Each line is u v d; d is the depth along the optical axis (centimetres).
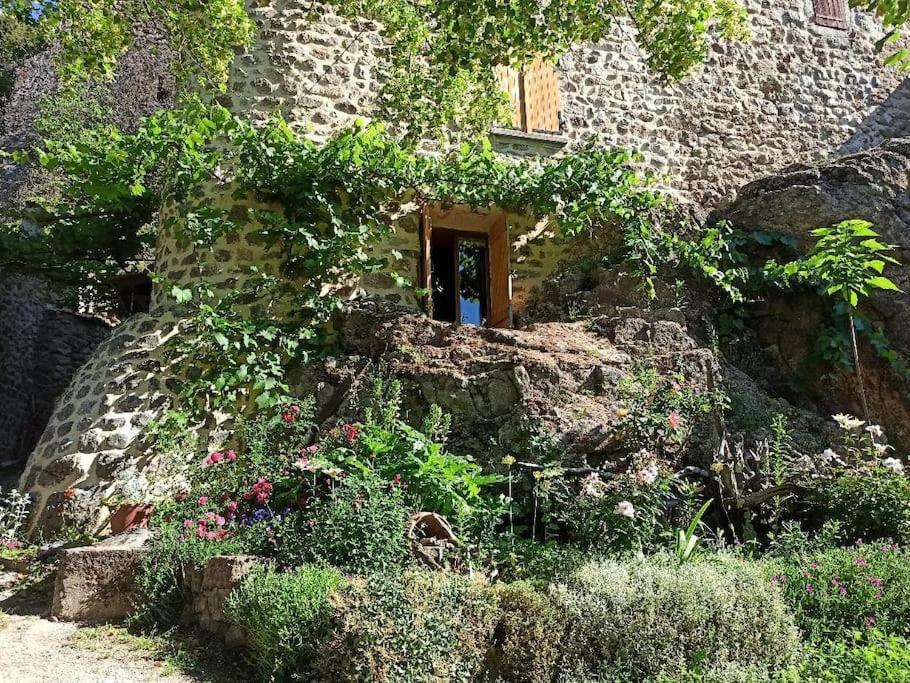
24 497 645
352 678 334
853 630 391
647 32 605
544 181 838
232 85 822
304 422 623
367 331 741
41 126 1205
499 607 368
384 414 589
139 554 490
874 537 530
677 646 366
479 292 921
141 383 700
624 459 599
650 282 805
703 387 716
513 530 537
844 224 734
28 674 386
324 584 383
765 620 380
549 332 741
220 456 557
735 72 1080
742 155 1055
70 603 480
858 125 1120
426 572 397
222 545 476
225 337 703
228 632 427
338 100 845
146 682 380
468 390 644
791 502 569
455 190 817
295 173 771
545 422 618
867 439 648
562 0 595
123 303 1047
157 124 744
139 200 910
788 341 831
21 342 1134
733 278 844
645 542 496
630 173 864
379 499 460
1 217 1116
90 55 669
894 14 452
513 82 940
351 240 775
